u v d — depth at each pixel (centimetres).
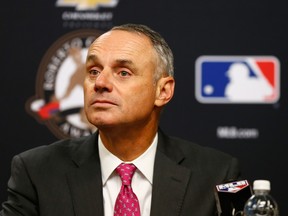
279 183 645
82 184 408
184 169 422
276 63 646
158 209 402
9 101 650
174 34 650
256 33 648
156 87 412
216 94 647
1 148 647
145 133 414
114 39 397
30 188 416
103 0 654
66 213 399
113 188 410
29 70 652
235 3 651
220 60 648
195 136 645
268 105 645
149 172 416
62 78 653
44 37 654
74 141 445
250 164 644
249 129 645
